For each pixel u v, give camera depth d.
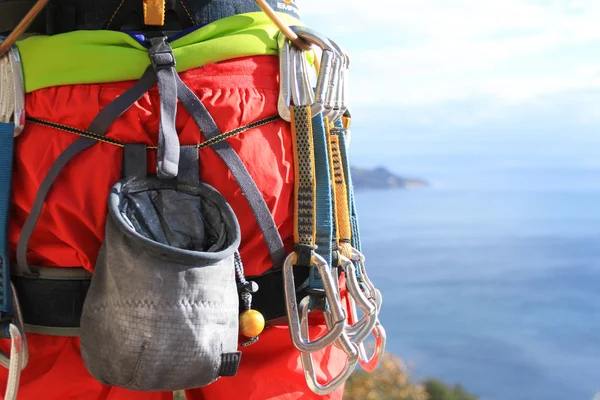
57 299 1.23
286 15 1.36
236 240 1.15
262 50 1.28
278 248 1.25
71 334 1.23
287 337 1.30
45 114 1.21
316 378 1.30
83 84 1.21
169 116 1.18
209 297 1.11
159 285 1.09
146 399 1.26
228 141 1.22
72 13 1.30
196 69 1.24
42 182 1.19
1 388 1.26
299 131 1.27
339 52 1.32
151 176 1.20
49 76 1.21
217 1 1.30
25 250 1.21
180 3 1.28
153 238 1.16
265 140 1.25
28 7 1.31
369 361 1.42
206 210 1.20
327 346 1.29
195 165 1.20
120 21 1.28
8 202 1.21
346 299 1.44
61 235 1.20
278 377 1.28
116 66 1.21
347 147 1.40
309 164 1.27
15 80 1.21
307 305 1.29
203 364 1.11
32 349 1.26
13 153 1.22
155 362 1.09
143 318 1.08
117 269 1.11
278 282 1.29
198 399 1.33
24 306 1.24
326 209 1.29
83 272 1.23
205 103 1.22
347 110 1.42
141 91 1.20
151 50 1.21
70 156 1.19
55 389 1.24
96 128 1.19
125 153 1.19
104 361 1.12
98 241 1.21
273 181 1.24
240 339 1.28
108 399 1.24
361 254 1.39
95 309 1.13
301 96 1.29
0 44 1.22
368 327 1.32
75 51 1.21
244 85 1.25
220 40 1.25
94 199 1.19
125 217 1.14
